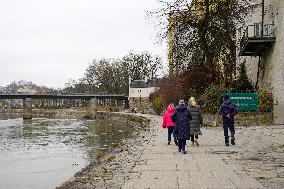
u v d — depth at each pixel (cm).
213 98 3375
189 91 4194
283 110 3194
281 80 3222
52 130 6569
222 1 3919
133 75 12506
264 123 3244
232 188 882
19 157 2991
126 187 921
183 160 1353
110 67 13288
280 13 3259
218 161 1307
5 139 4888
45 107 15612
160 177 1041
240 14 4031
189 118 1572
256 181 959
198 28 3959
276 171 1102
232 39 4141
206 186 908
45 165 2492
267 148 1639
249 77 4069
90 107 12656
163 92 6656
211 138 2158
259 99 3297
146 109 9731
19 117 14125
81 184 1012
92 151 3200
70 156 2938
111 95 12388
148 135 2712
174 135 1831
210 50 4056
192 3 3922
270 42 3416
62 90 14788
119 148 1988
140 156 1512
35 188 1723
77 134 5456
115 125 7538
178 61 4188
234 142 1784
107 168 1262
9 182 1905
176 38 4100
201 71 4159
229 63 4225
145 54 12550
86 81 13875
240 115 3259
